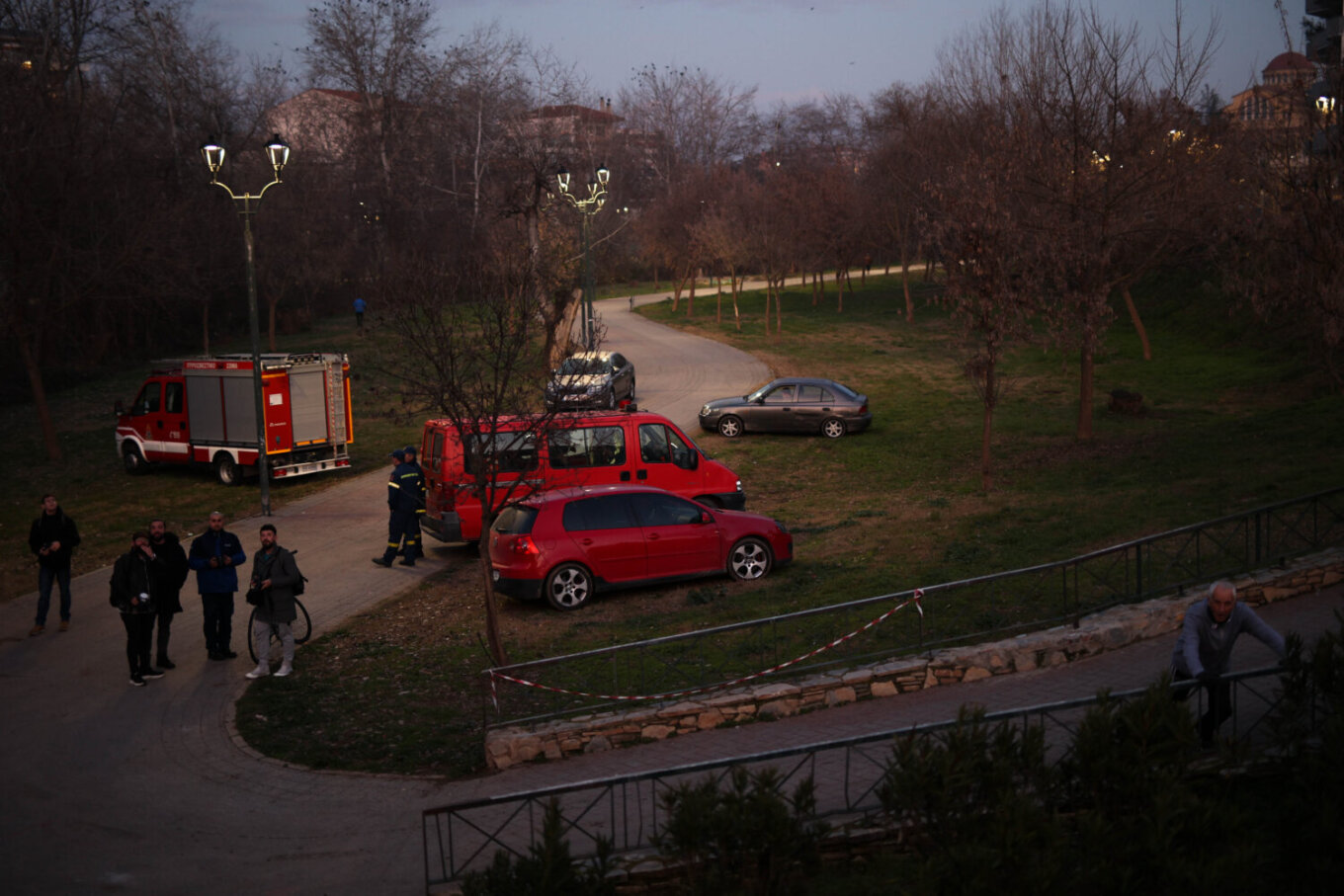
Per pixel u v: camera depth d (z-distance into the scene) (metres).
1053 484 18.92
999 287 18.42
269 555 11.73
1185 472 17.70
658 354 43.69
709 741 9.03
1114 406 26.69
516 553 13.63
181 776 9.12
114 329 45.34
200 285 40.22
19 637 13.41
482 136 57.78
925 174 43.19
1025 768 5.87
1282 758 6.31
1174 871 4.88
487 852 7.23
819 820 6.47
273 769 9.26
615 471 17.06
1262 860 5.17
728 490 17.69
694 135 100.81
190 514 20.41
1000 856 5.03
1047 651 9.91
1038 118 22.83
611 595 14.38
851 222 57.56
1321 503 13.15
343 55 56.19
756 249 49.16
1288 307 12.03
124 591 11.43
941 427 26.98
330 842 7.70
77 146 27.56
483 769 9.05
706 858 5.80
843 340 46.97
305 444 22.33
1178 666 7.11
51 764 9.46
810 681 9.71
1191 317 39.91
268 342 50.34
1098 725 5.79
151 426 23.64
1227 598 6.88
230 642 13.16
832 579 13.86
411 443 27.17
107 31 39.50
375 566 16.77
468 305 13.40
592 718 9.36
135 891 7.00
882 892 5.56
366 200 60.97
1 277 25.61
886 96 57.12
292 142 59.94
